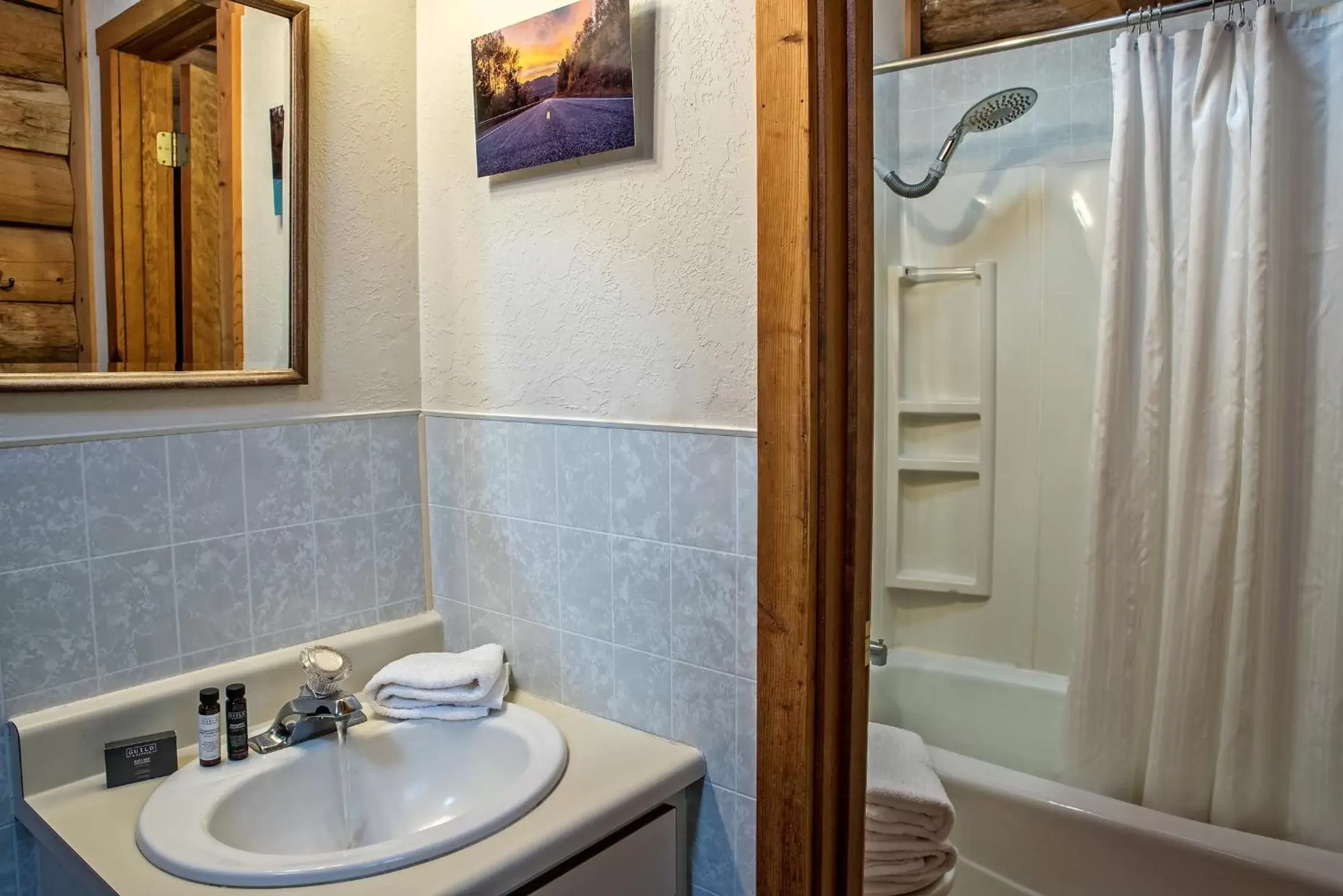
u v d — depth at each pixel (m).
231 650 1.29
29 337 1.07
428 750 1.28
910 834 1.47
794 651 1.06
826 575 1.06
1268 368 1.74
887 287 2.19
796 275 1.02
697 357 1.16
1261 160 1.71
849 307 1.08
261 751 1.18
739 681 1.16
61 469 1.11
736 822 1.18
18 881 1.10
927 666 2.23
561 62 1.23
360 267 1.42
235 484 1.28
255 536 1.31
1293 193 1.74
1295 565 1.77
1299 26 1.71
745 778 1.17
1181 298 1.86
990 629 2.21
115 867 0.94
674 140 1.15
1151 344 1.89
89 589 1.14
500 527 1.43
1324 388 1.73
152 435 1.19
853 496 1.09
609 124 1.19
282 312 1.31
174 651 1.23
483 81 1.33
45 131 1.08
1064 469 2.10
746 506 1.12
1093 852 1.65
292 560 1.36
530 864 0.97
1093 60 1.99
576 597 1.33
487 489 1.45
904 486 2.29
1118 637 1.96
